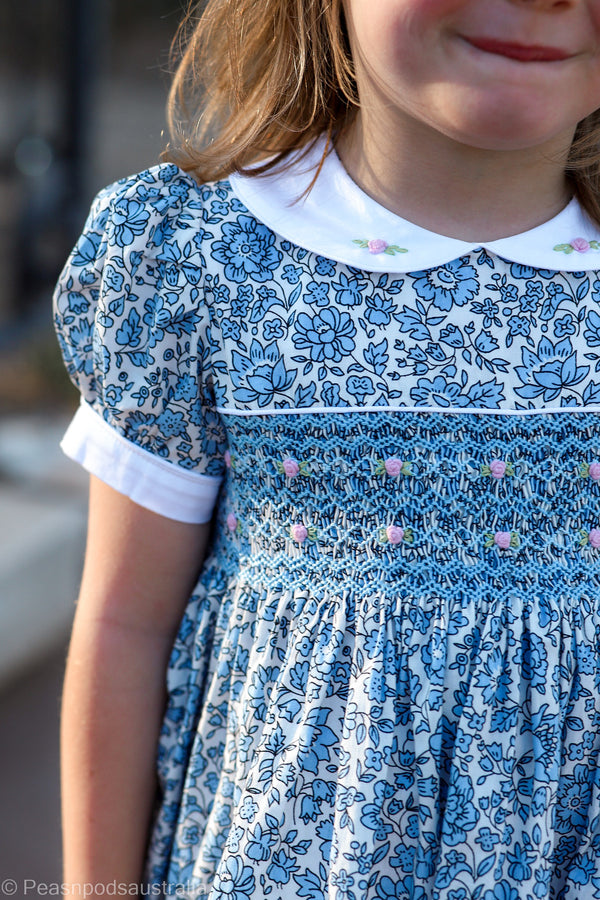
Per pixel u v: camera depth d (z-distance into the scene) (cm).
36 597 293
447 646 90
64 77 546
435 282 90
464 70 77
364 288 90
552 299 90
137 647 103
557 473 91
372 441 90
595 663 92
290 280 91
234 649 97
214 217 94
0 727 278
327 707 91
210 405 95
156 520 99
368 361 89
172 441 96
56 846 237
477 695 89
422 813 89
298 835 91
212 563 103
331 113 100
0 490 336
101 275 96
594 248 92
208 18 106
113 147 848
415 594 90
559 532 91
